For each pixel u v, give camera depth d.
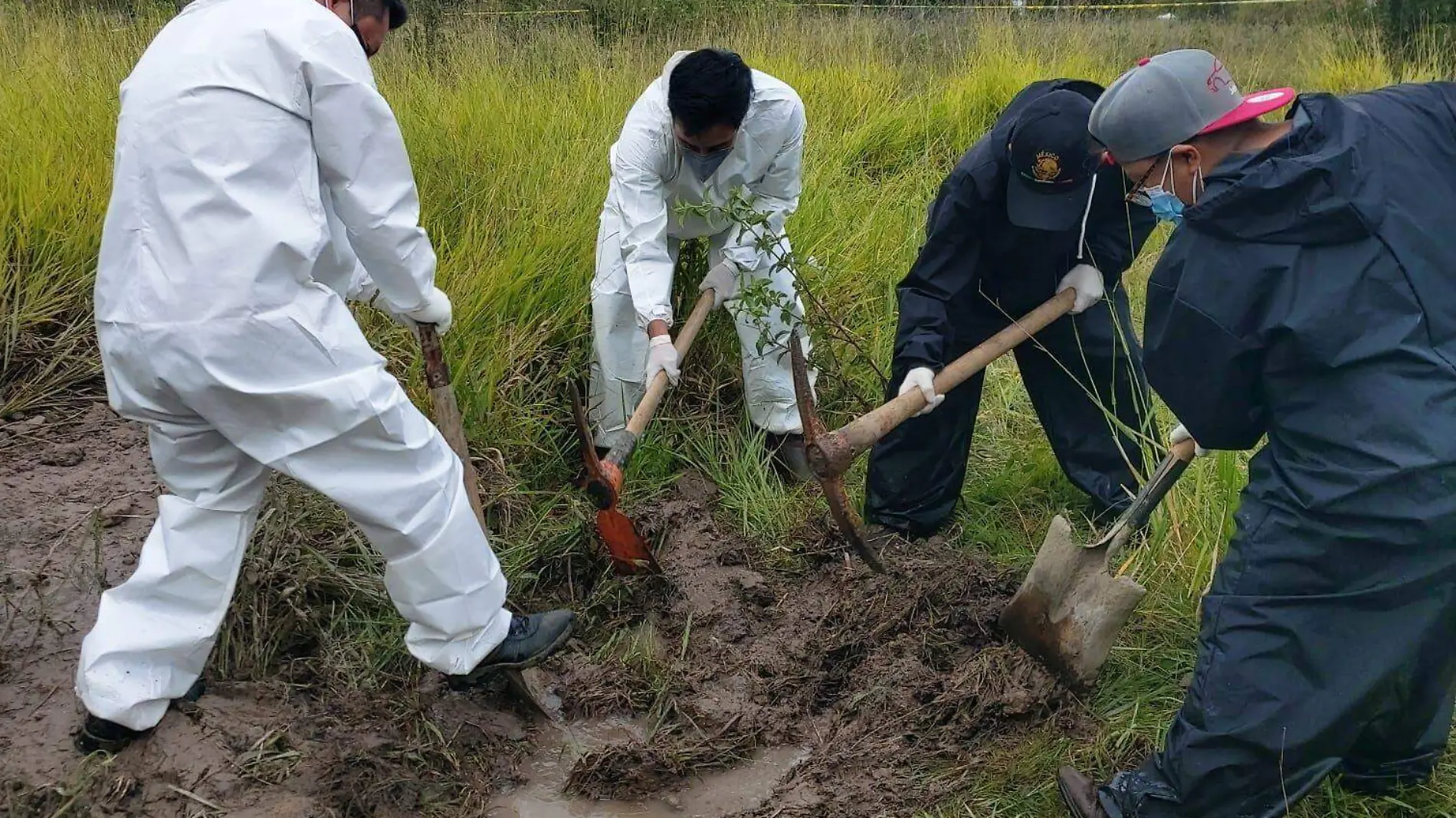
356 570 3.48
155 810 2.68
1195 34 10.40
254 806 2.72
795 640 3.54
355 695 3.12
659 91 3.71
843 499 3.14
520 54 7.61
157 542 2.73
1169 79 2.42
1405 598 2.26
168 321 2.41
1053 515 4.15
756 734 3.21
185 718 2.84
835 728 3.24
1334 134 2.24
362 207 2.61
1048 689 3.14
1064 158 3.02
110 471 3.79
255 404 2.49
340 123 2.53
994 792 2.93
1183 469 3.09
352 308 4.24
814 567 3.87
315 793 2.79
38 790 2.64
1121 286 3.76
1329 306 2.21
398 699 3.14
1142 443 3.66
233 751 2.82
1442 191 2.27
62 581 3.28
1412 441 2.18
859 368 4.75
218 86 2.41
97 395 4.24
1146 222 3.50
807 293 4.48
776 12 9.50
